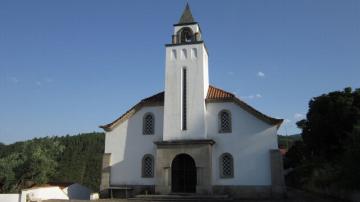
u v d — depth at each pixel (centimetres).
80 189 4212
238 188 3041
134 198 3006
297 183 5647
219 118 3238
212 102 3288
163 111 3375
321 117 4659
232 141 3153
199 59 3366
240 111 3203
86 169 7269
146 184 3234
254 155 3078
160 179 3102
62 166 7306
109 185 3278
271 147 3053
